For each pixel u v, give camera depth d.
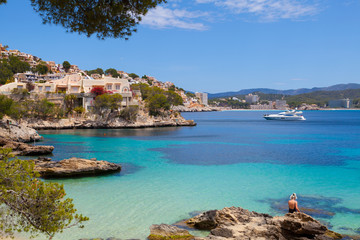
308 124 159.88
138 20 11.38
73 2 10.70
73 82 124.81
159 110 137.00
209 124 159.88
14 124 65.31
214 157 48.56
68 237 16.73
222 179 32.47
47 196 9.98
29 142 67.00
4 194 9.40
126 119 118.38
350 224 19.33
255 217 18.39
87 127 109.88
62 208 10.06
